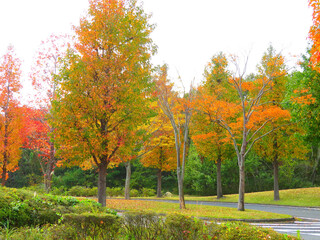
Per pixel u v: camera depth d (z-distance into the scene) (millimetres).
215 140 30078
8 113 22422
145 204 20953
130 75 13688
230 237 5102
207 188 47719
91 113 13234
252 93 27203
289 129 27594
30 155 48094
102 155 14227
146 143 26297
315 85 20266
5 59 22719
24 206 7520
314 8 8789
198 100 21188
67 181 48688
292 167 44656
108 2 13828
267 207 24078
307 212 20125
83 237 5656
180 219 5527
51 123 13414
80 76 13031
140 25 14758
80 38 13852
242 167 20000
